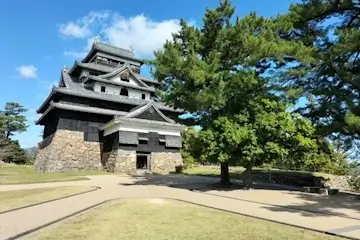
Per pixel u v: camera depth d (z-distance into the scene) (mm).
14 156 50406
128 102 38031
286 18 18797
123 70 40875
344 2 17266
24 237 7027
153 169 33156
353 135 16094
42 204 11445
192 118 20078
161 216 9227
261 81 17938
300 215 10148
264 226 8305
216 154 16828
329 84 17734
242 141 16234
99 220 8570
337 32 16031
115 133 32719
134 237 6879
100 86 39156
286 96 17422
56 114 34812
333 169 26891
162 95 19531
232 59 19250
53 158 31875
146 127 33406
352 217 9891
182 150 36844
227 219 9117
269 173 25922
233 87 17484
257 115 17031
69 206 10969
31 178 23891
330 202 13352
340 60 17312
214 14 19203
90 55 48156
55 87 33938
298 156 17656
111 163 32156
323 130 15844
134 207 10719
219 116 17984
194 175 29062
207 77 17422
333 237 7293
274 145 16203
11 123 57812
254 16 18703
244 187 18234
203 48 19875
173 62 17547
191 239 6836
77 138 34031
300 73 17406
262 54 16969
